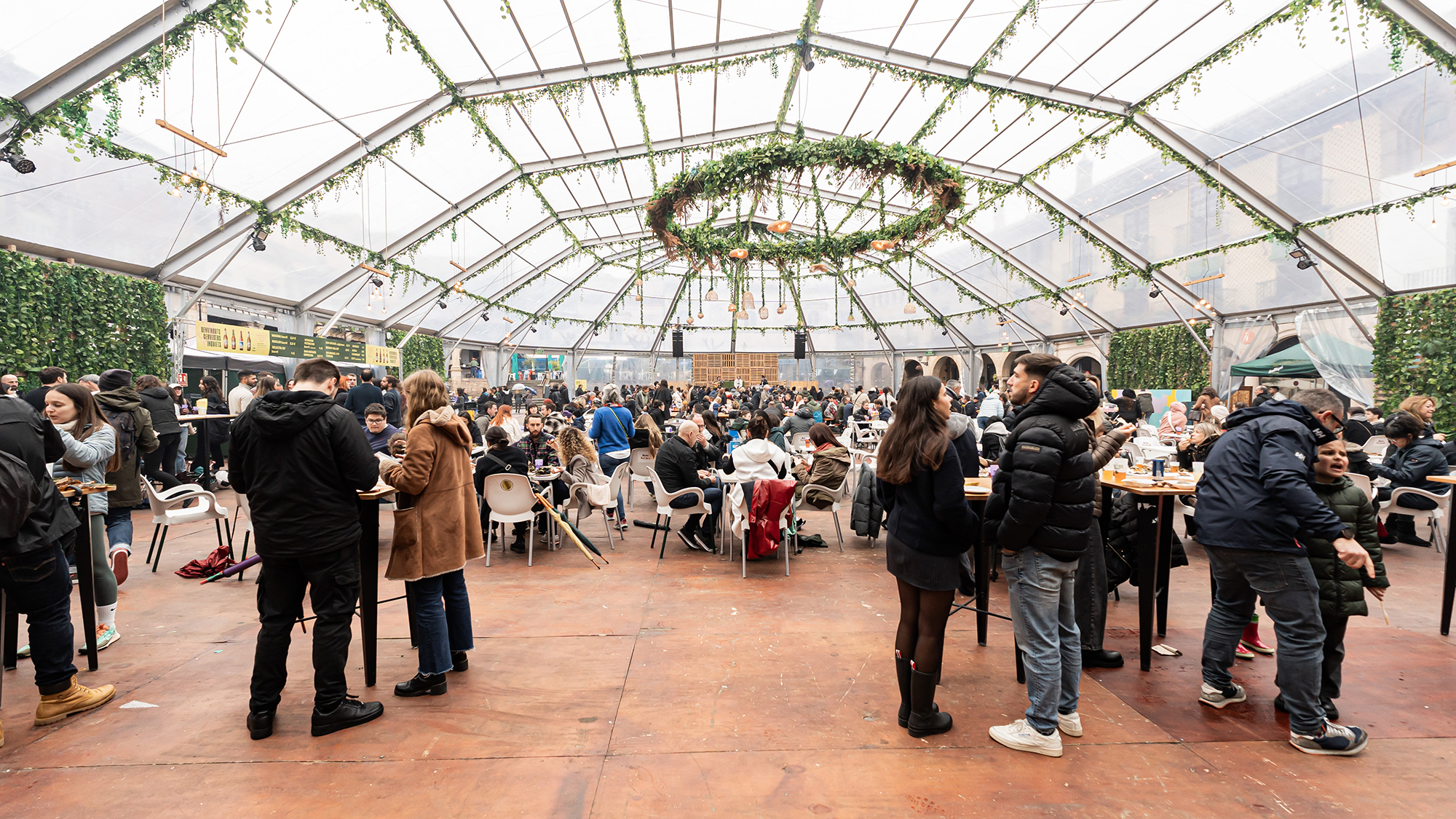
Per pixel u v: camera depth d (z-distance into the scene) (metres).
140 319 9.60
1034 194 14.49
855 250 9.70
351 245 13.20
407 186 12.49
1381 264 9.91
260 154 9.55
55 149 7.47
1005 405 8.19
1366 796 2.12
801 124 13.38
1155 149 11.67
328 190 10.81
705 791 2.14
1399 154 8.71
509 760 2.32
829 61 11.08
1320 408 2.65
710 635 3.59
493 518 5.14
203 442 8.23
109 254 9.45
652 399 14.19
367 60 9.02
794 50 10.69
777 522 4.89
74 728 2.55
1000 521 2.54
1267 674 3.09
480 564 5.21
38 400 4.79
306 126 9.52
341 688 2.55
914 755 2.36
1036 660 2.37
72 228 8.62
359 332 17.30
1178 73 9.69
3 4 6.16
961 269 19.89
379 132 10.59
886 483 2.52
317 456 2.42
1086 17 9.12
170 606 4.05
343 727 2.54
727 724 2.59
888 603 4.18
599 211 17.42
